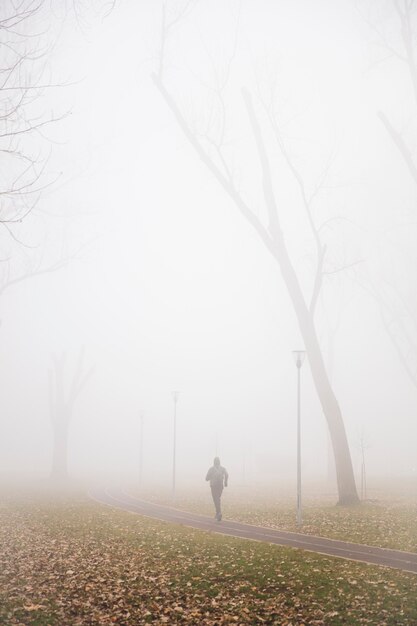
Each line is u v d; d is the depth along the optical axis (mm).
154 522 18703
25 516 20828
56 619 8195
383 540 13758
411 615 7941
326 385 22734
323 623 7852
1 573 10828
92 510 23203
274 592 9273
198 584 9898
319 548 12852
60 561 11961
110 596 9297
